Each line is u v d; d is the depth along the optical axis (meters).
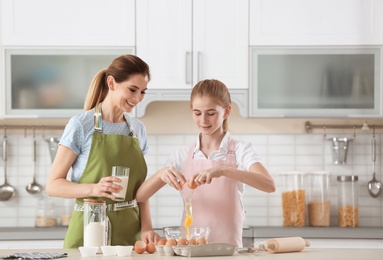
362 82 5.05
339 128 5.41
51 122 5.45
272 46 5.06
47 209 5.27
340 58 5.06
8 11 5.08
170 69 5.06
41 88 5.09
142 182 3.47
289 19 5.07
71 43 5.07
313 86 5.06
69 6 5.08
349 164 5.41
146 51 5.07
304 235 4.87
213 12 5.07
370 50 5.05
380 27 5.05
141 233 3.34
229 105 3.56
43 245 4.85
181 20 5.07
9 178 5.43
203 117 3.41
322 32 5.06
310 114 5.05
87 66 5.09
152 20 5.07
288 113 5.05
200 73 5.06
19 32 5.07
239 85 5.06
